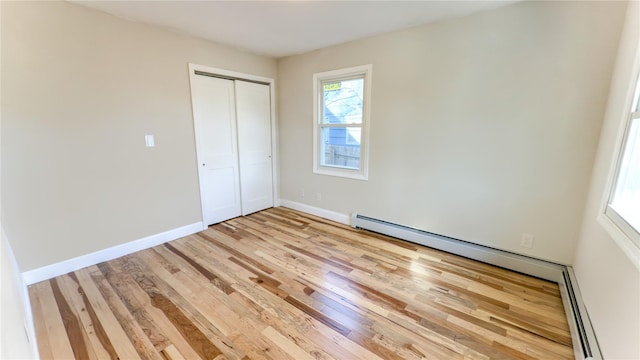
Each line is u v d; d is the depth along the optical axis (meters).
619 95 1.73
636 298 1.12
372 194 3.39
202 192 3.40
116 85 2.58
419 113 2.86
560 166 2.21
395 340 1.67
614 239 1.40
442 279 2.33
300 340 1.67
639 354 1.05
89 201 2.52
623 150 1.58
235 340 1.67
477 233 2.69
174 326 1.78
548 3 2.11
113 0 2.21
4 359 0.72
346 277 2.36
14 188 2.13
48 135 2.25
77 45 2.33
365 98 3.26
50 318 1.84
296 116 4.04
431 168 2.87
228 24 2.72
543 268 2.28
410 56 2.84
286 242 3.09
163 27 2.80
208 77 3.38
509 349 1.60
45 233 2.30
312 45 3.42
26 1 2.07
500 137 2.44
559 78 2.13
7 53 2.03
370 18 2.57
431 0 2.19
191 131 3.21
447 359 1.54
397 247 2.95
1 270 1.03
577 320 1.69
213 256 2.75
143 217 2.90
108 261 2.64
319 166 3.94
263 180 4.25
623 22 1.86
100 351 1.58
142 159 2.83
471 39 2.47
